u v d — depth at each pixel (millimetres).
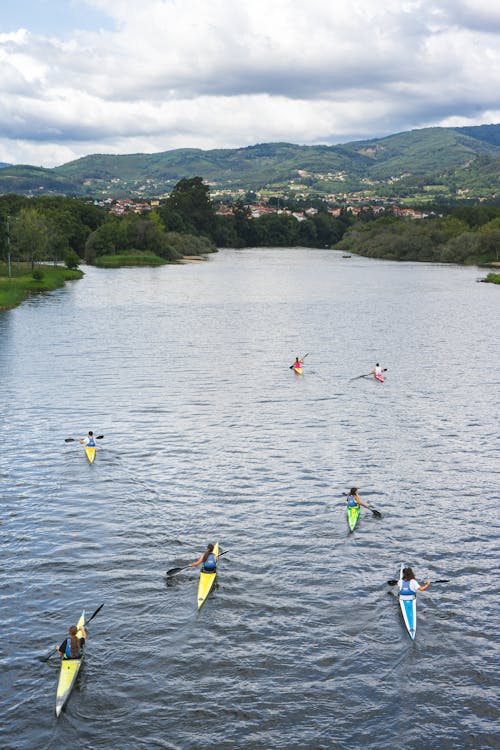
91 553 28797
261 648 23094
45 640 23359
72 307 104000
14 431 43719
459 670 22062
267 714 20297
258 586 26578
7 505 32938
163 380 58125
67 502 33469
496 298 119562
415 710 20469
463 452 40844
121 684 21438
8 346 72875
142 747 19109
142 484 35719
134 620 24469
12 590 26078
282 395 53469
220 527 31219
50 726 19781
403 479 36719
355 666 22250
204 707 20547
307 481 36406
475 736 19516
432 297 120750
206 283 143125
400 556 28844
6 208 197875
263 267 188250
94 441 39625
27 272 142500
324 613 24938
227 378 59031
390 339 79125
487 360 67375
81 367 62938
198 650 22984
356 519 31531
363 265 197625
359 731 19703
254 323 90562
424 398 52875
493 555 28953
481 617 24734
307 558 28625
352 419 47281
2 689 21125
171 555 28766
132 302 110938
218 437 43188
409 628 23812
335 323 91125
